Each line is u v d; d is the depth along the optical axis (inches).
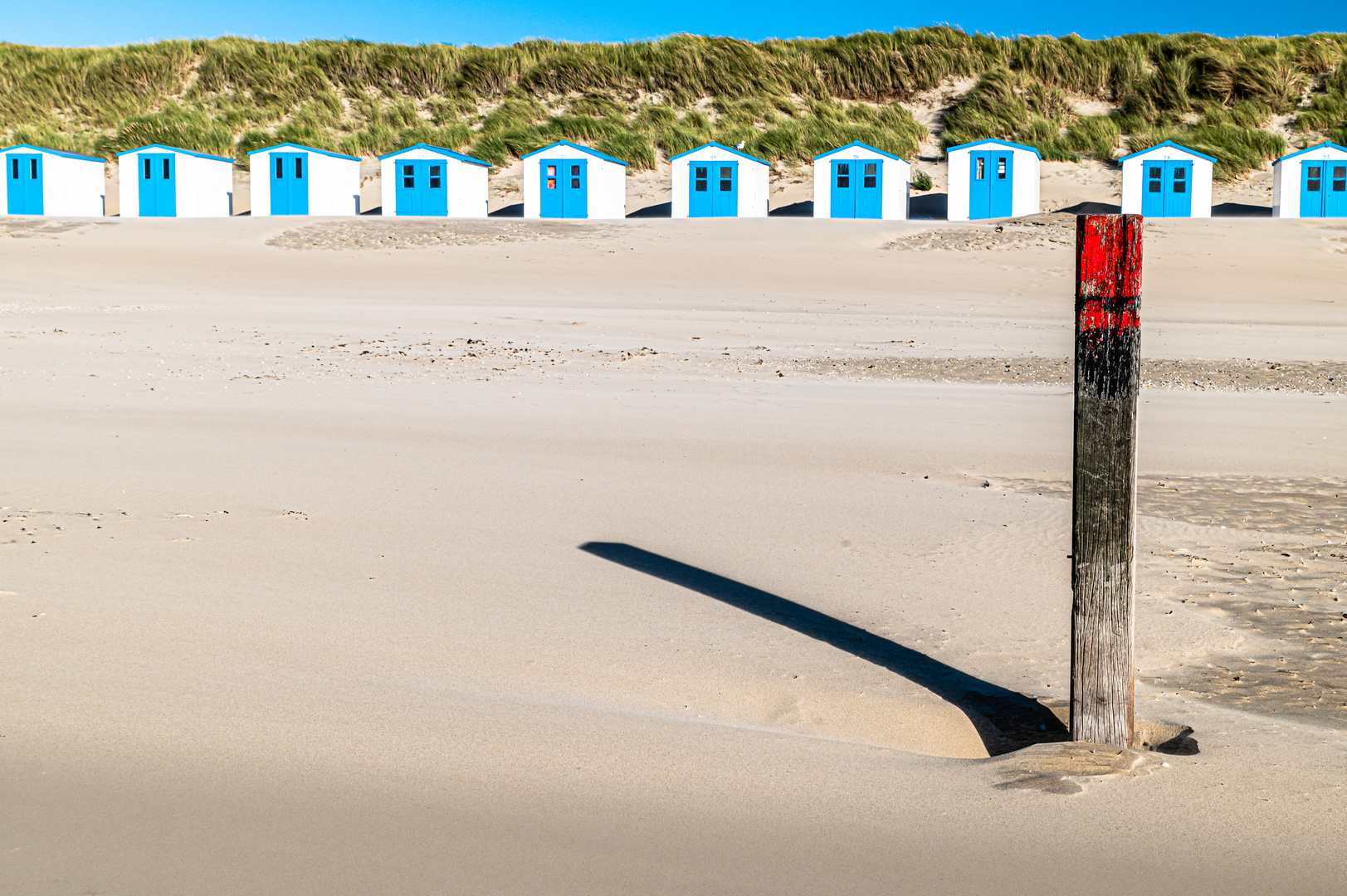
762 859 120.8
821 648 194.1
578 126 1966.0
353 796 132.5
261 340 671.8
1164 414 463.2
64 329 697.0
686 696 171.9
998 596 224.1
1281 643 201.3
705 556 248.8
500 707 161.5
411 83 2235.5
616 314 822.5
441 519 276.7
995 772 144.3
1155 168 1456.7
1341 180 1412.4
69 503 284.7
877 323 796.6
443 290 965.8
